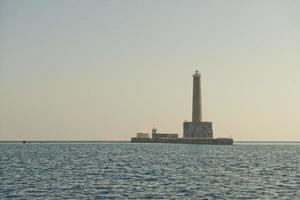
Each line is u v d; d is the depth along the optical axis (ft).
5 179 529.86
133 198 402.11
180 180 533.96
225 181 527.81
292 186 485.56
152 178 553.64
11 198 397.80
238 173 630.74
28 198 397.60
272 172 651.66
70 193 425.28
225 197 410.31
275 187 476.95
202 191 444.96
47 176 567.59
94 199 395.55
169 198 403.34
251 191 446.60
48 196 408.05
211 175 598.34
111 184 491.72
